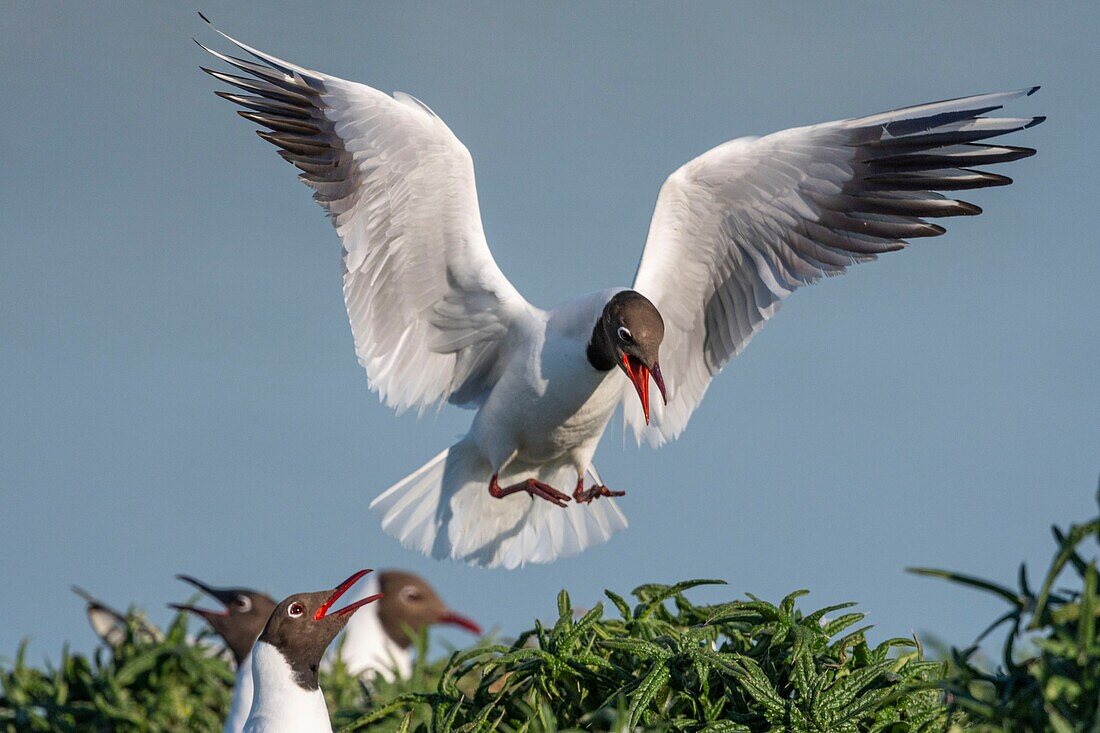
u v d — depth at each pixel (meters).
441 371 12.91
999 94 11.55
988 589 6.98
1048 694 6.40
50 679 12.39
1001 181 11.93
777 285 12.58
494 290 12.23
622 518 13.20
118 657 12.66
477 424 12.74
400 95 11.70
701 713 7.52
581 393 12.18
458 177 11.79
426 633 12.37
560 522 13.22
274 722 9.52
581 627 8.03
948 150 11.93
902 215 12.12
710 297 13.00
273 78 12.12
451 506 12.94
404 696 8.44
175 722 12.05
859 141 11.89
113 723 11.79
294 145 12.01
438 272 12.34
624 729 7.19
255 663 9.70
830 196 12.15
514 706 7.98
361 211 11.90
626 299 11.73
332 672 13.01
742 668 7.34
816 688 7.25
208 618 13.77
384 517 12.81
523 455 12.89
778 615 7.90
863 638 7.74
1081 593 6.84
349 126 11.53
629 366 11.58
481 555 13.02
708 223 12.52
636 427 13.54
